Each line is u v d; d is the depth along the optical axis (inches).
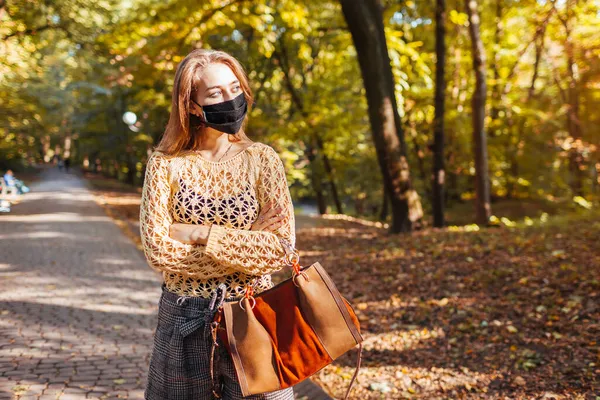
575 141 855.1
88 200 1012.5
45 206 847.1
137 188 1514.5
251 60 778.2
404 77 533.0
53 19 799.1
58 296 294.0
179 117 78.3
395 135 483.8
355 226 679.1
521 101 901.2
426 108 790.5
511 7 791.7
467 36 807.7
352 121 730.2
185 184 78.6
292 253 78.4
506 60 874.1
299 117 724.0
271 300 78.7
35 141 2098.9
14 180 1068.5
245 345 76.3
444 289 278.2
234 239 75.6
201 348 79.1
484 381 171.8
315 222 729.0
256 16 515.2
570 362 174.4
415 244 408.5
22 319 243.3
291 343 77.6
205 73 77.5
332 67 765.9
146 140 1294.3
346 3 459.2
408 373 185.5
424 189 900.0
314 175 979.9
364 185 1009.5
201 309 78.7
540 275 272.5
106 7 776.3
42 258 411.8
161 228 77.1
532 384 163.3
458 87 855.7
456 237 423.2
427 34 751.1
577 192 925.8
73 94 1481.3
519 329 209.9
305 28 575.2
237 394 80.6
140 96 850.8
